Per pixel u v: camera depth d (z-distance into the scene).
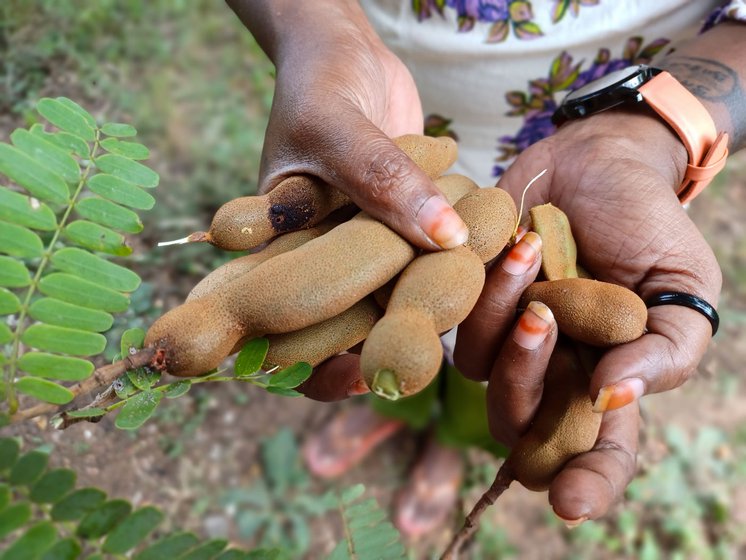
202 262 0.44
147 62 0.55
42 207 0.18
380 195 0.20
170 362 0.19
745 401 0.54
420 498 0.47
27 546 0.14
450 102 0.38
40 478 0.15
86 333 0.18
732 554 0.47
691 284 0.23
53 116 0.20
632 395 0.20
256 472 0.44
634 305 0.21
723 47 0.30
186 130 0.53
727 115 0.28
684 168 0.28
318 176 0.22
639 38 0.34
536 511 0.48
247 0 0.29
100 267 0.18
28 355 0.17
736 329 0.58
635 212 0.25
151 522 0.16
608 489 0.21
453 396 0.44
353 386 0.22
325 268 0.19
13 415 0.17
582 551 0.46
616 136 0.27
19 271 0.17
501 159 0.40
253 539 0.41
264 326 0.19
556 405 0.23
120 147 0.21
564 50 0.34
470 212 0.21
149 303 0.38
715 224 0.64
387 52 0.30
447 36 0.35
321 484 0.46
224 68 0.60
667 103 0.27
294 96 0.24
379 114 0.28
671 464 0.50
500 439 0.26
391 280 0.21
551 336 0.21
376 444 0.49
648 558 0.46
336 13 0.28
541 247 0.23
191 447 0.41
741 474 0.51
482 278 0.20
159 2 0.60
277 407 0.47
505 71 0.35
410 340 0.17
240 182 0.52
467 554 0.45
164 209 0.46
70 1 0.50
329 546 0.43
